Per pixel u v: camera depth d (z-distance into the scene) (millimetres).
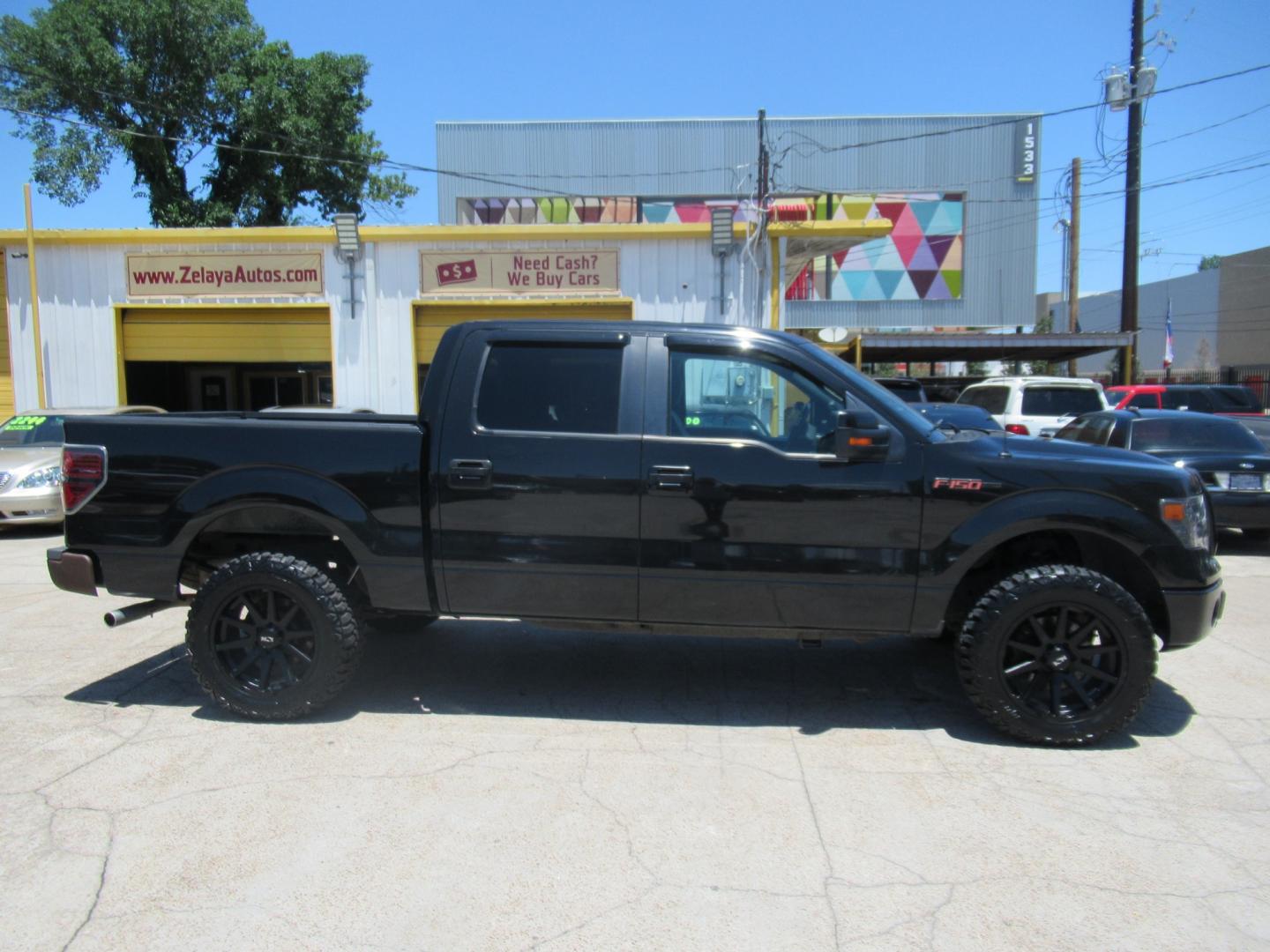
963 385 28969
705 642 6059
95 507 4609
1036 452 4312
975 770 4000
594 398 4402
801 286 36500
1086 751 4211
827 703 4879
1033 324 36625
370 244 14805
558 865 3203
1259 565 8883
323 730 4461
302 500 4449
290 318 15078
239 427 4535
